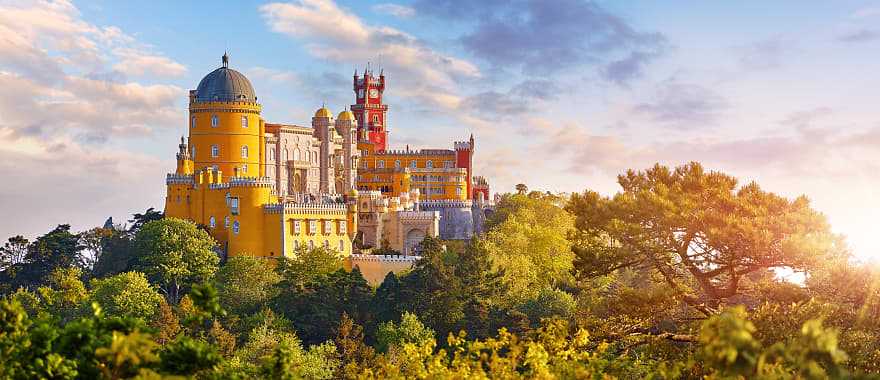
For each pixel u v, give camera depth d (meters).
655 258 85.19
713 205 84.38
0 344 50.78
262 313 165.38
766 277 84.75
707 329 45.53
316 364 136.25
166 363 51.34
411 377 65.62
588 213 87.50
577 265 87.12
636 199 85.88
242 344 158.12
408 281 173.88
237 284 186.50
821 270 76.81
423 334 155.25
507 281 180.25
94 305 52.69
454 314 162.50
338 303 173.12
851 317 72.56
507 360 61.78
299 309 171.75
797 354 44.66
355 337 157.00
